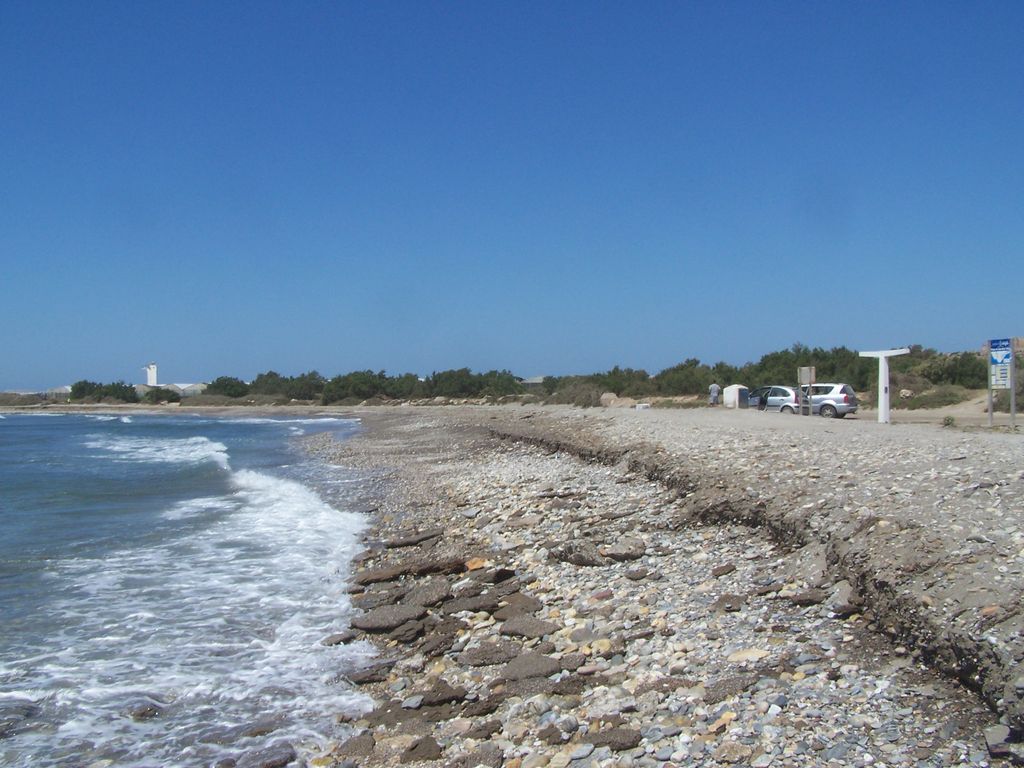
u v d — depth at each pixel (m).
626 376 69.88
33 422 81.69
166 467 29.84
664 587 9.87
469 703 7.47
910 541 8.36
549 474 20.48
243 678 8.43
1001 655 5.93
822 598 8.43
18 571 12.88
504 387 91.19
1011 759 5.22
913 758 5.41
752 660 7.31
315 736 7.14
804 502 11.17
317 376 113.88
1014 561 7.41
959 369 46.66
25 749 6.97
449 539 14.56
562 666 7.89
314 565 13.22
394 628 9.69
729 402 42.12
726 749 5.81
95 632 9.90
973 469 11.73
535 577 11.20
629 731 6.33
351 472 27.00
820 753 5.61
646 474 17.19
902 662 6.77
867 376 51.84
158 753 6.88
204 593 11.56
